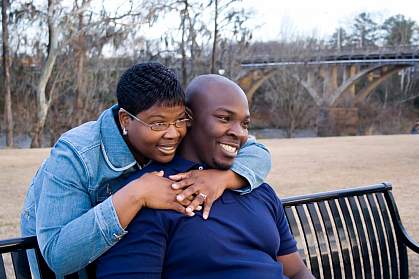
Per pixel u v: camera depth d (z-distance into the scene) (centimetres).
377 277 338
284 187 966
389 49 4100
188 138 205
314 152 1612
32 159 1494
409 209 730
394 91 4553
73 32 2489
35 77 2638
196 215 188
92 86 2670
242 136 201
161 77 181
